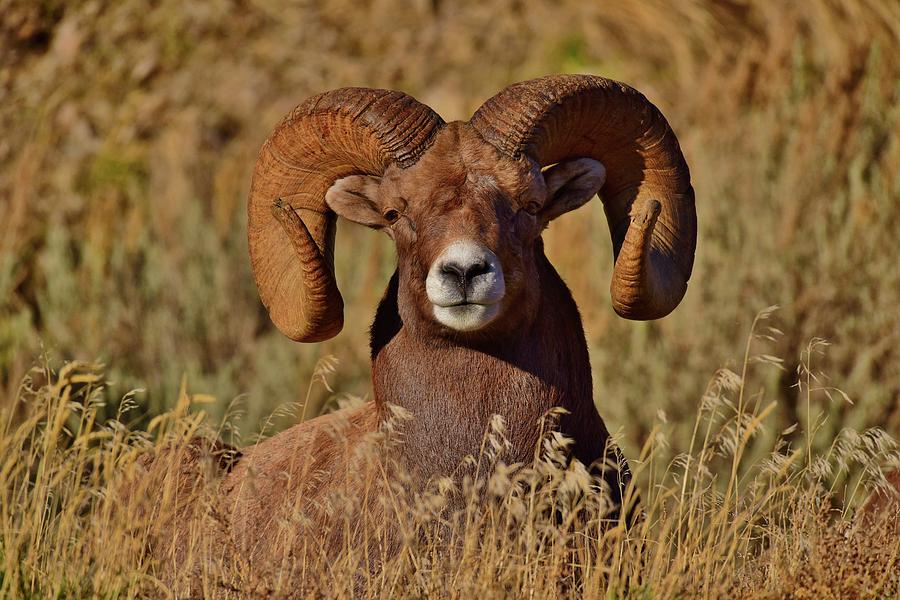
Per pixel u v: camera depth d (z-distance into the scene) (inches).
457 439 668.7
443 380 674.8
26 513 692.1
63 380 713.6
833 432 1307.8
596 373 1380.4
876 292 1407.5
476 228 642.8
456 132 676.7
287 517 670.5
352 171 731.4
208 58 1820.9
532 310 669.9
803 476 713.6
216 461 792.9
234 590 588.4
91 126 1727.4
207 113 1743.4
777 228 1446.9
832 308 1396.4
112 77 1795.0
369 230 1549.0
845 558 617.6
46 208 1641.2
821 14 1656.0
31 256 1601.9
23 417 1371.8
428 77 1795.0
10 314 1534.2
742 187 1473.9
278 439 793.6
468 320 627.2
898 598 615.5
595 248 1466.5
